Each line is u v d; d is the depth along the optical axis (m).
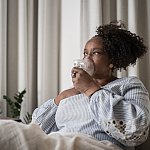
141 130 1.00
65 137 0.83
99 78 1.28
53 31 1.95
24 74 1.95
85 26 1.83
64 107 1.21
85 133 1.12
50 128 1.30
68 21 1.89
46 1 1.95
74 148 0.78
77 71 1.10
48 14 1.95
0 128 0.71
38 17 1.96
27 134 0.71
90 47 1.25
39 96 1.92
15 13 2.03
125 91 1.15
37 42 1.99
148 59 1.72
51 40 1.95
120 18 1.77
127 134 1.00
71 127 1.16
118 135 1.01
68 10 1.89
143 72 1.74
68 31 1.89
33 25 2.01
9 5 2.03
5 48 1.98
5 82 1.98
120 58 1.28
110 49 1.25
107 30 1.30
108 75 1.29
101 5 1.81
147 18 1.74
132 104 1.06
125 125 1.01
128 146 1.08
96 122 1.10
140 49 1.35
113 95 1.09
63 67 1.90
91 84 1.10
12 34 2.03
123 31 1.32
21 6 1.96
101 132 1.11
